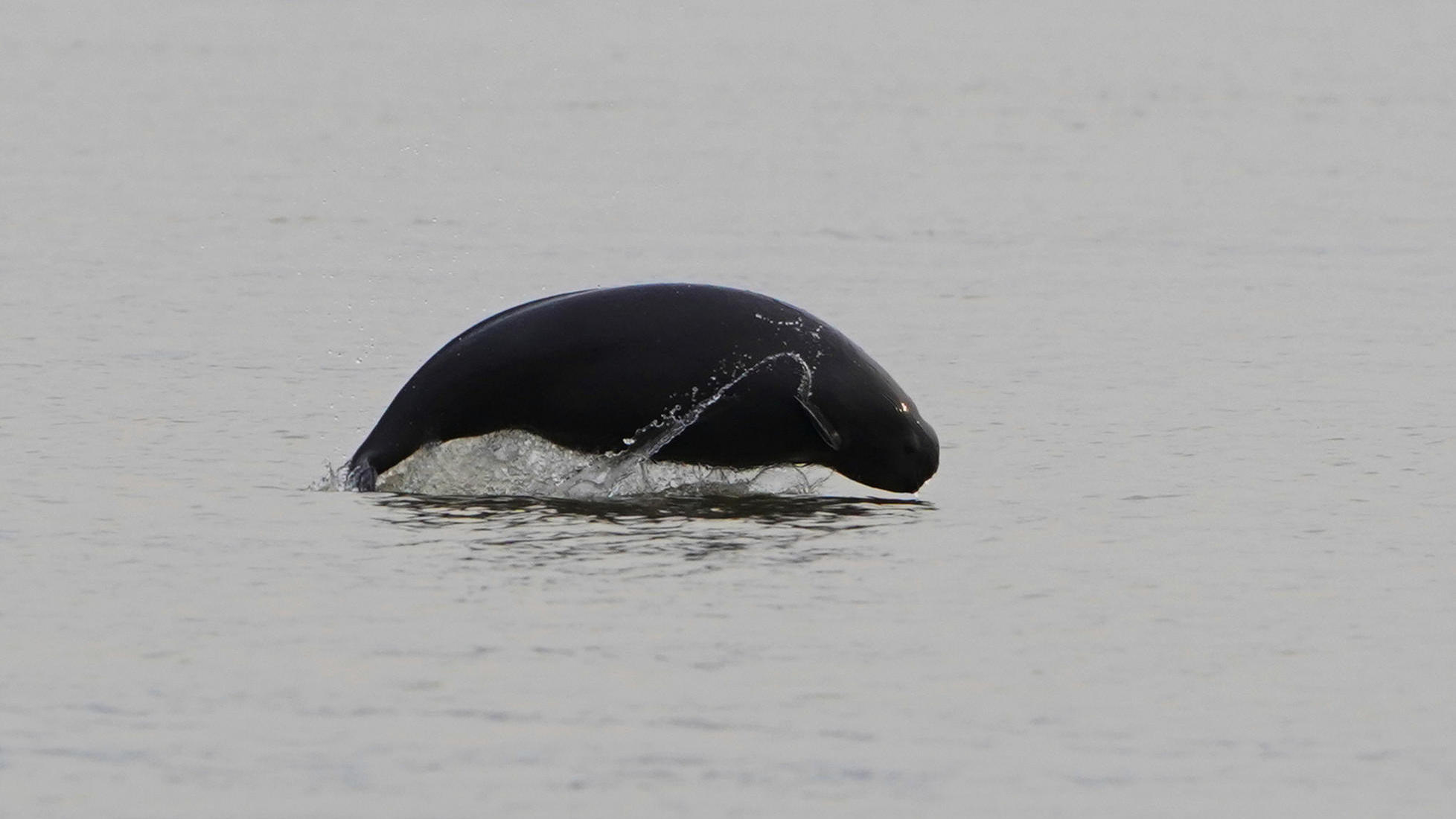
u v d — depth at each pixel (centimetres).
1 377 5231
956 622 3117
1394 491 4119
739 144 10875
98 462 4256
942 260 7662
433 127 11238
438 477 4216
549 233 8088
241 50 15188
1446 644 3009
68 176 9375
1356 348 5994
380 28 16988
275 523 3738
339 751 2508
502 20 17738
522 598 3222
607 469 4241
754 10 18962
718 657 2909
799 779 2439
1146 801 2392
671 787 2405
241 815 2308
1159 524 3834
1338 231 8506
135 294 6625
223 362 5531
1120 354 5875
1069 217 8794
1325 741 2595
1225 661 2920
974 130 11669
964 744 2566
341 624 3050
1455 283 7244
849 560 3528
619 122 11600
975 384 5425
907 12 18925
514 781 2417
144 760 2472
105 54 14662
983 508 4019
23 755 2486
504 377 4178
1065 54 15812
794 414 4216
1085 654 2952
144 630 3003
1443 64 15175
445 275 7112
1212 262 7706
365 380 5331
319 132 11019
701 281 7075
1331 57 15625
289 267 7231
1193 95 13362
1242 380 5488
